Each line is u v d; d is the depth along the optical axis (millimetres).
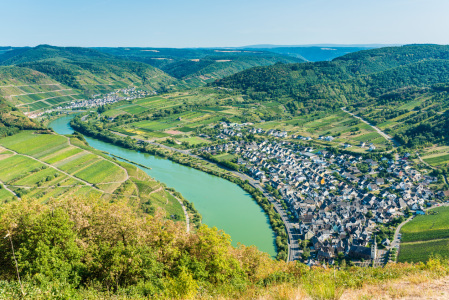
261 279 49031
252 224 138375
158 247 50656
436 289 29516
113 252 43625
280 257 111500
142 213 136375
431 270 38406
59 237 44500
